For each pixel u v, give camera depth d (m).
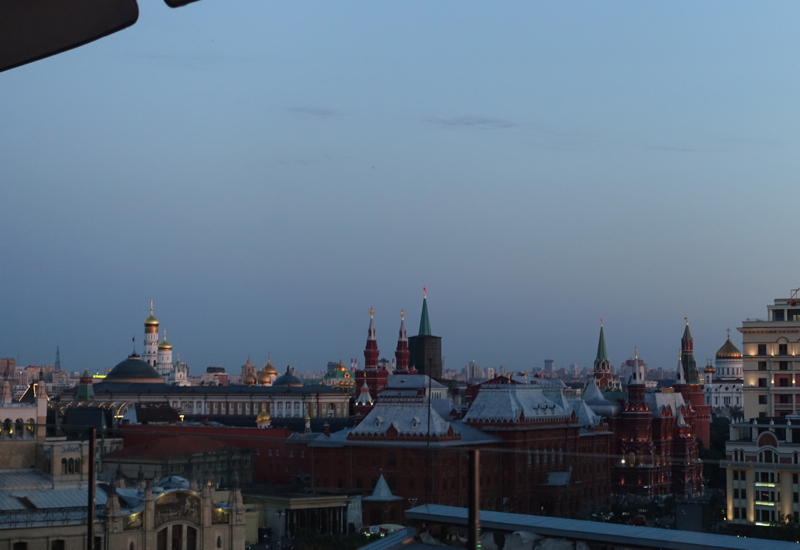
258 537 173.00
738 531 161.62
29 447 140.00
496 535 98.31
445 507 105.56
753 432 179.12
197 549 119.69
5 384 160.62
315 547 149.62
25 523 108.88
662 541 88.44
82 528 112.25
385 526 180.12
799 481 170.50
